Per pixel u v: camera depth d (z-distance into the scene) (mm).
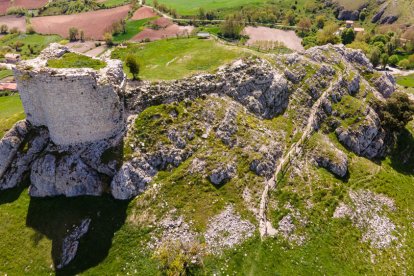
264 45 140125
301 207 66375
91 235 57875
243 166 68062
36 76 58781
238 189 65375
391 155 86312
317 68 90188
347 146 82312
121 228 58781
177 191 62969
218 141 69188
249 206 64062
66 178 61281
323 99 85188
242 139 70812
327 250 61562
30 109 65000
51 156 62188
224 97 75000
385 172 80312
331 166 74688
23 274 54656
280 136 76250
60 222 59156
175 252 55469
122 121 65500
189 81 73500
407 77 142250
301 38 158500
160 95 69875
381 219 69438
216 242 58719
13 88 114375
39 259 55906
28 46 151250
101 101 61062
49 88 57844
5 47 151250
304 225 64188
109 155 62500
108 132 63906
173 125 67625
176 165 65250
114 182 61219
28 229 58781
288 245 60906
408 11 182875
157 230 58969
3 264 55688
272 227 62781
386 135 88312
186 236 58750
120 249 56938
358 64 103438
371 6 195875
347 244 63281
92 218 59531
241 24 160500
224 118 71625
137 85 70375
